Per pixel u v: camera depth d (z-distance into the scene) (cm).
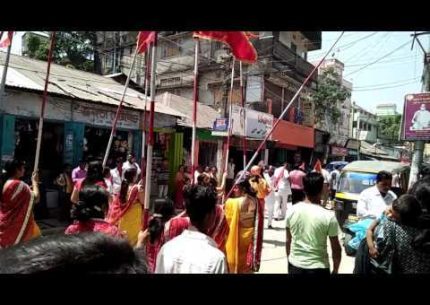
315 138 2581
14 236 422
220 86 2075
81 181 525
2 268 72
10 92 937
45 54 2120
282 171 1212
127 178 530
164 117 1389
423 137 1287
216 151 1705
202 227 259
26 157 1048
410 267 331
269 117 1873
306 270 366
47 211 1007
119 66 2494
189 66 2188
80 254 76
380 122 4734
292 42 2411
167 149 1468
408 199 335
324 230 368
